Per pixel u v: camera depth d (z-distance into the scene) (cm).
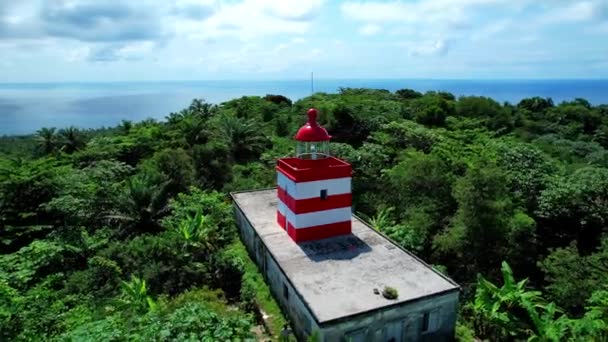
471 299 1329
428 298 978
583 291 1196
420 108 3712
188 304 921
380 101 3803
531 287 1422
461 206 1513
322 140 1322
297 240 1300
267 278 1311
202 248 1466
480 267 1484
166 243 1420
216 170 2320
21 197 1605
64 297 1142
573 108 5094
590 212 1562
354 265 1148
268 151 2723
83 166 2355
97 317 1033
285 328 1018
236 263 1378
